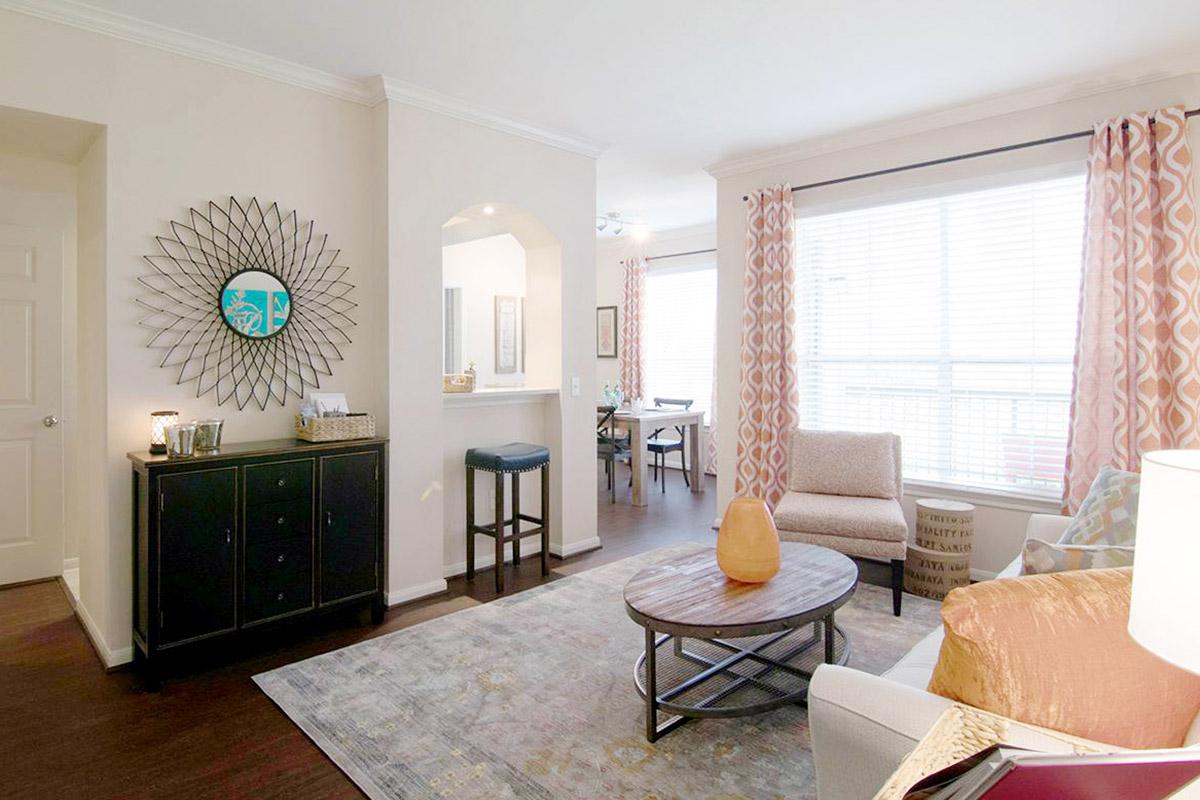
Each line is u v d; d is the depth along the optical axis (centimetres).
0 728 229
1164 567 93
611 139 431
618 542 466
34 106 254
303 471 295
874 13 274
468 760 209
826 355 459
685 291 728
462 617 326
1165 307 317
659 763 207
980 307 389
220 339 304
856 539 334
